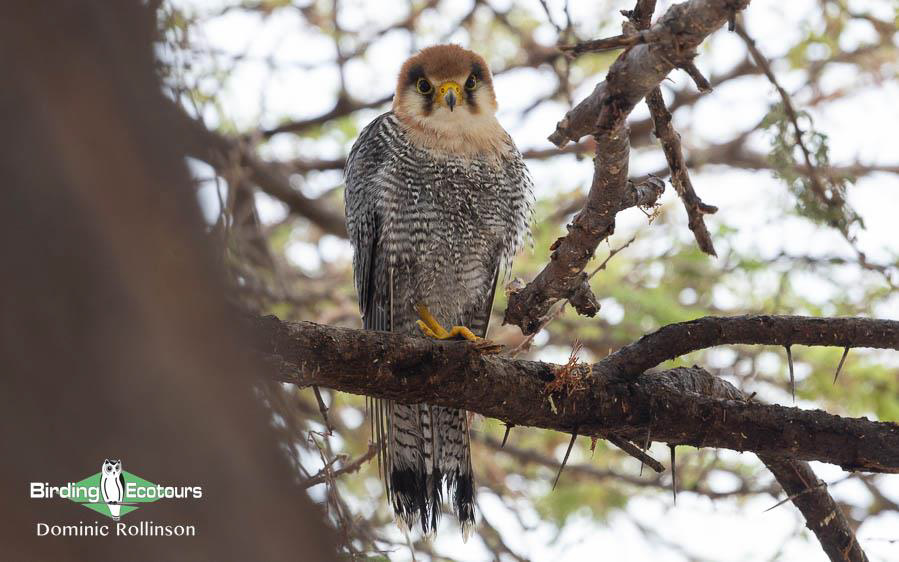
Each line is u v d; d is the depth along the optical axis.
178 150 2.81
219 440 2.63
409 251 10.22
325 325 6.29
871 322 6.86
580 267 7.12
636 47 5.34
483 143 10.36
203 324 2.69
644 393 7.23
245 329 3.12
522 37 16.36
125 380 2.46
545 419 7.13
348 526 6.36
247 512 2.65
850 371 12.80
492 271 10.60
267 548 2.67
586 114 5.73
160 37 3.05
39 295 2.38
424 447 9.24
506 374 6.95
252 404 2.83
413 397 6.70
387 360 6.42
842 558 8.02
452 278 10.38
